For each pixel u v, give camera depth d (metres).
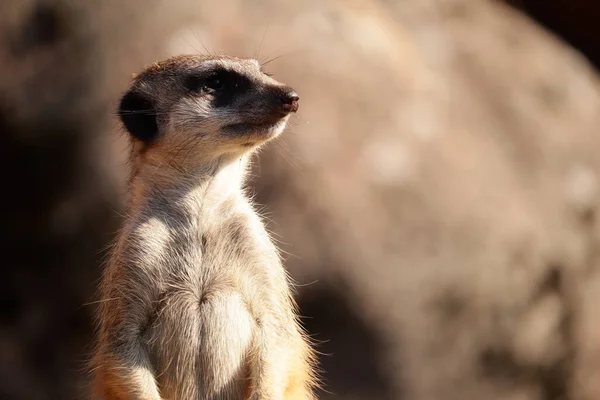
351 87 13.11
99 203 13.20
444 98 13.59
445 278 12.54
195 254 6.73
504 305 12.78
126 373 6.40
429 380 12.42
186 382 6.54
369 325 12.31
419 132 13.12
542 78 14.64
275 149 12.51
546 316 13.09
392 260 12.45
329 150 12.65
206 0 13.54
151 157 6.98
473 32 14.95
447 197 12.80
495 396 12.80
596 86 15.24
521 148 13.71
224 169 6.95
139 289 6.61
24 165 13.62
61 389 13.46
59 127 13.47
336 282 12.29
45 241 13.60
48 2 13.98
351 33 13.73
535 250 13.02
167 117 7.05
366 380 12.28
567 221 13.44
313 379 7.22
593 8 16.72
